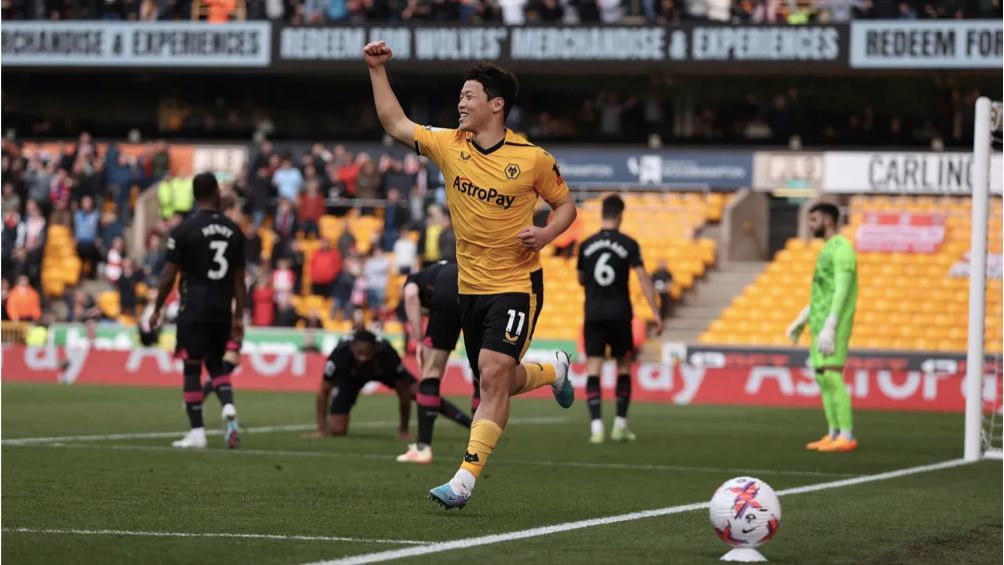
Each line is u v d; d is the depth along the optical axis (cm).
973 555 2158
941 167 9731
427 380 3625
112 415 5516
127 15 10675
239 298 3962
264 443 4253
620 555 2008
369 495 2777
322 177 10094
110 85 11650
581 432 5169
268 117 11544
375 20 10425
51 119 11725
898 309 9069
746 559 1956
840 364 4456
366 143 10681
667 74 10219
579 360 7931
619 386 4716
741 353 8031
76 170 10219
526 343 2477
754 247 10119
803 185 9944
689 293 9481
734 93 10756
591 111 10994
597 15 10175
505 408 2456
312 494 2784
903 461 4038
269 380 8281
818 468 3750
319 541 2097
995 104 4131
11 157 10588
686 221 9969
